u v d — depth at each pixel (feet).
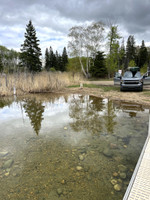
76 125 12.01
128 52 159.63
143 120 12.64
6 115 15.31
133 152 7.69
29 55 88.48
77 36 77.41
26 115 15.25
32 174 6.16
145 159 6.42
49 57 159.74
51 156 7.50
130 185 5.01
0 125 12.27
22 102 22.70
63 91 34.73
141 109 16.29
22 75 36.45
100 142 8.93
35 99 25.27
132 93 26.45
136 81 27.14
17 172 6.30
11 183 5.66
